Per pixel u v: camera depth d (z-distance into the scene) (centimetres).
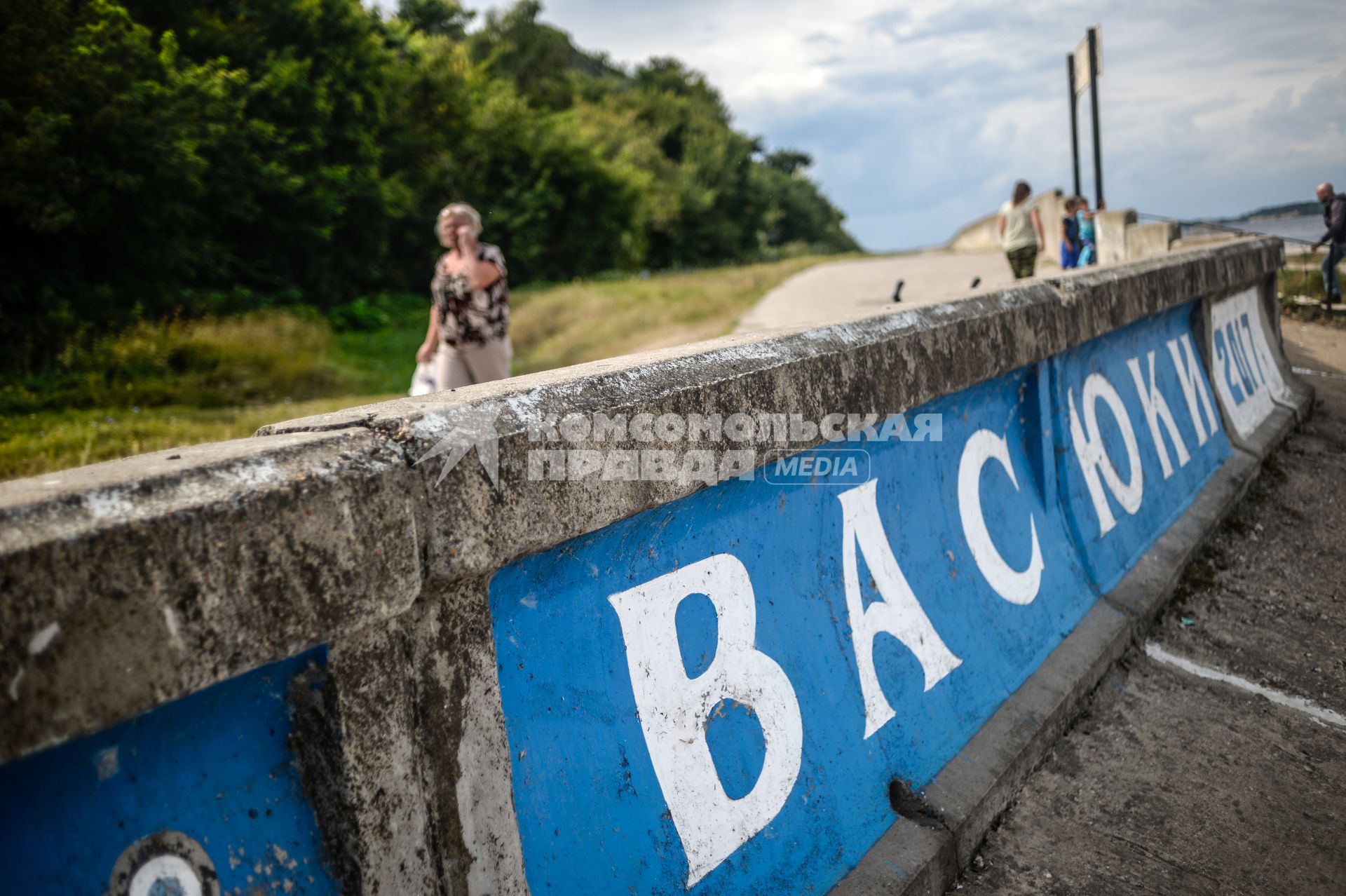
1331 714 314
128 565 100
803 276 2236
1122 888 231
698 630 203
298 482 117
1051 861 240
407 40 2828
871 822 223
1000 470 331
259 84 1914
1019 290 334
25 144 1243
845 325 243
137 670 100
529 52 4712
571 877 161
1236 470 512
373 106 2348
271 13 2097
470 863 143
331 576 120
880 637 252
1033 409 352
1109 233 1416
